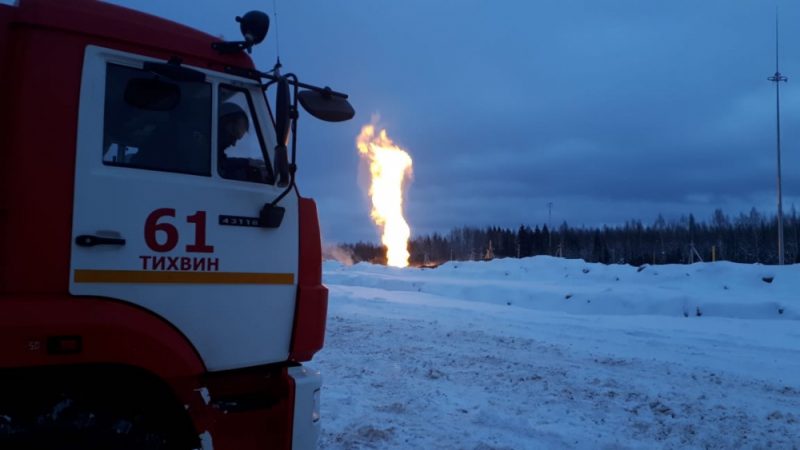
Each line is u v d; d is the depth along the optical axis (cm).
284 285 407
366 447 598
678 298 1617
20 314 319
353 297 1741
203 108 390
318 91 416
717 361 998
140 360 344
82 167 348
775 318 1476
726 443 631
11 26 351
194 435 371
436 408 725
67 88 352
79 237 342
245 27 400
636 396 784
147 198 363
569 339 1177
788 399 786
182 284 369
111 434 343
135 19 379
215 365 379
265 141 412
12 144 337
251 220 396
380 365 926
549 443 627
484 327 1283
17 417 330
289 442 405
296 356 409
